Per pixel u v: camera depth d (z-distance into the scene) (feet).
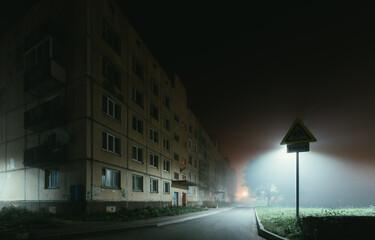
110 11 57.16
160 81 88.53
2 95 64.18
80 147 44.37
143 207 60.34
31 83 49.11
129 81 63.98
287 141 25.73
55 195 45.73
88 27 48.42
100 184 46.83
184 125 116.78
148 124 74.28
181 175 105.50
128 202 57.06
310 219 21.17
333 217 19.88
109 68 56.18
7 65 63.98
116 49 59.88
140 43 73.10
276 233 25.25
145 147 70.49
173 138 97.81
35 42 50.55
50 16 54.49
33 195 50.26
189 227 36.94
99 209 45.39
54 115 45.80
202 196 144.56
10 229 26.48
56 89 50.31
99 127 48.57
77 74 47.39
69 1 51.52
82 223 33.83
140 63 72.54
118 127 56.24
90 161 44.47
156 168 77.46
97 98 48.88
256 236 28.22
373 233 18.43
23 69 57.82
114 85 56.03
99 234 28.19
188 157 118.93
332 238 19.44
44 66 46.78
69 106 47.47
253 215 67.62
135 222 38.24
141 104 71.77
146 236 27.14
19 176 54.34
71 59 48.83
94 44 49.75
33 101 55.01
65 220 37.24
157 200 75.36
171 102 99.40
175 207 80.48
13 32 63.67
